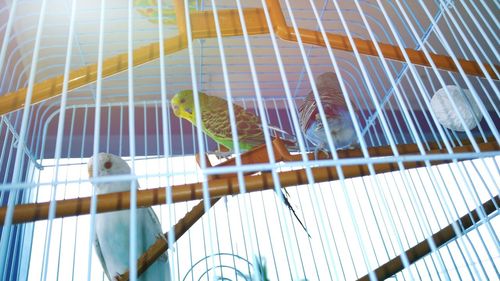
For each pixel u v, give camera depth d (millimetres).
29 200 1312
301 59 1901
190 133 2049
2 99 708
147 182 1590
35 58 466
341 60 1927
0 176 1341
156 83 1896
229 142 1182
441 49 1938
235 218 1704
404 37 1831
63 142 1858
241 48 1749
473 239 1527
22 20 1463
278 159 923
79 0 1442
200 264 1587
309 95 1062
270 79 2020
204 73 1875
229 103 454
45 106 1885
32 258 1470
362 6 1666
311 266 1680
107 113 1982
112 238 1194
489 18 1801
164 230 1381
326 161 436
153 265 1156
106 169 1304
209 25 831
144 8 1447
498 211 1001
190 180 1724
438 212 1734
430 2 1681
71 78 746
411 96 2230
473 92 585
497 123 2158
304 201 1778
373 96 541
